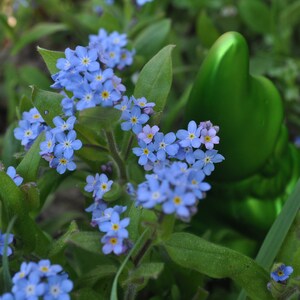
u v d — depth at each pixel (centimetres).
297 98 31
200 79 22
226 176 23
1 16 31
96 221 18
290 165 25
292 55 34
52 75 19
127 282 18
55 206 30
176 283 22
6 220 19
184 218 16
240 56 21
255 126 22
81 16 31
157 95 20
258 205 24
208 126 19
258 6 33
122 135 21
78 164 23
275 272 18
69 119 18
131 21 30
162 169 16
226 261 18
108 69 17
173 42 31
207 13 36
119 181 20
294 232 20
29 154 19
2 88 35
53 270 16
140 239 17
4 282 17
